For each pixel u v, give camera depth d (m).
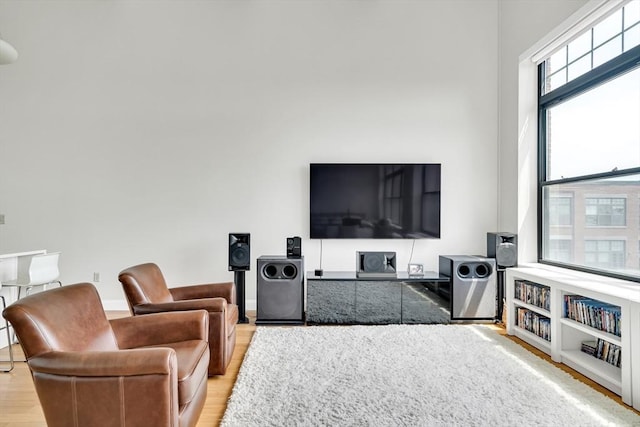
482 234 4.58
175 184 4.51
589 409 2.20
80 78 4.50
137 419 1.61
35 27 4.49
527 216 4.19
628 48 3.04
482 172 4.59
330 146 4.55
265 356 2.99
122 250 4.49
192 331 2.27
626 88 3.07
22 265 3.55
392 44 4.57
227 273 4.52
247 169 4.52
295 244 4.07
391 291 3.93
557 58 3.92
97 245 4.49
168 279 4.50
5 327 3.41
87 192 4.49
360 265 4.02
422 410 2.17
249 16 4.54
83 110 4.49
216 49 4.54
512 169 4.31
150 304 2.63
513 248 3.97
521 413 2.15
